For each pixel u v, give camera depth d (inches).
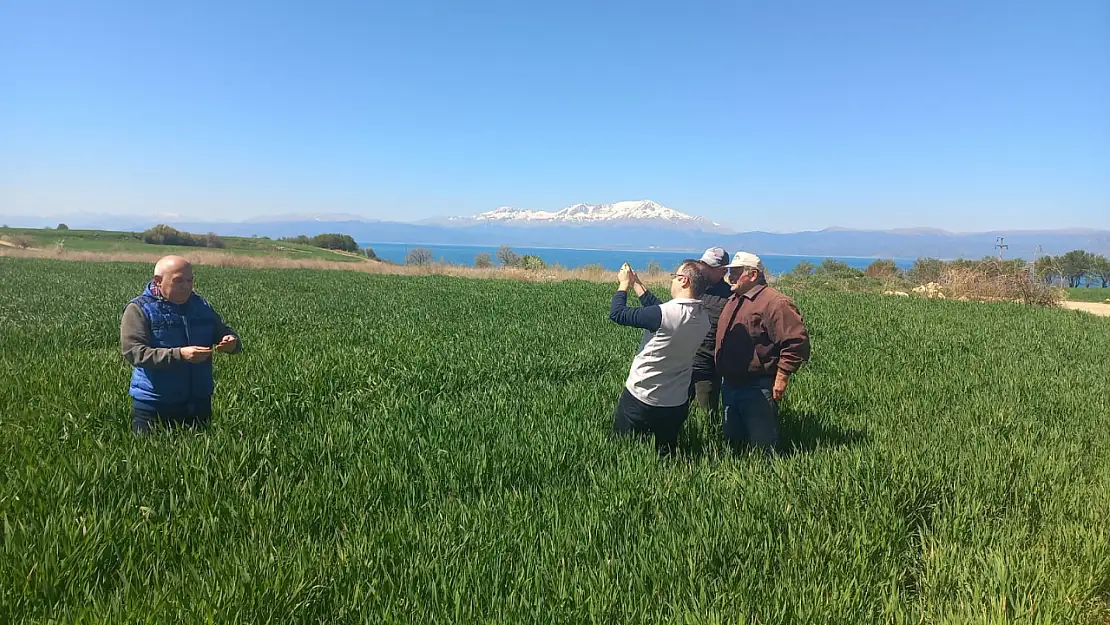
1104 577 116.0
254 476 144.9
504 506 139.9
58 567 101.0
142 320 164.9
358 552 110.4
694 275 176.9
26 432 169.8
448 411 209.9
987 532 132.5
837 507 139.3
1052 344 439.2
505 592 104.3
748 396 190.5
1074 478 167.2
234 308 536.7
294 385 240.7
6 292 652.7
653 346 177.2
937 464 165.6
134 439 163.5
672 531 126.1
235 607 93.4
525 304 639.1
